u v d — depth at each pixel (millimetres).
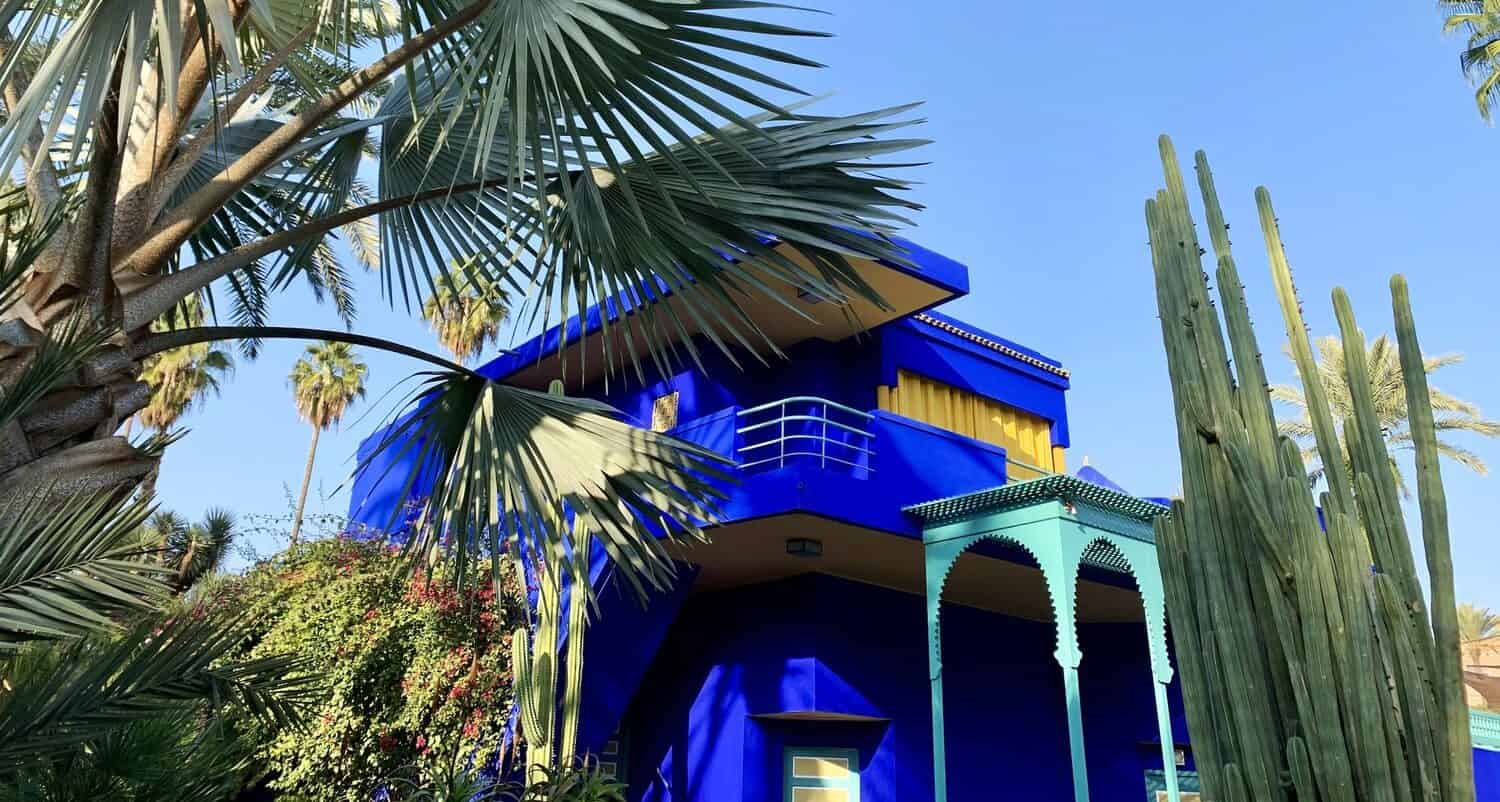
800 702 9992
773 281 9375
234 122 5547
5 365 3209
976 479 10023
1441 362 27375
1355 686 2225
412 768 8578
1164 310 2906
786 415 10102
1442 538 2312
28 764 2674
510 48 3504
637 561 5457
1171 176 2994
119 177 3461
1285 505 2447
